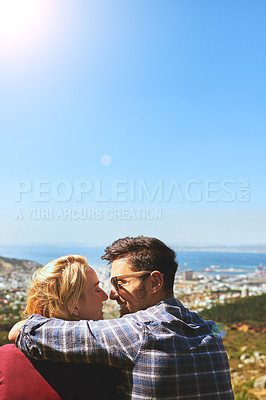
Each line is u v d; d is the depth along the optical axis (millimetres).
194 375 1038
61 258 1241
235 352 7449
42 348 1034
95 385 1060
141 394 1004
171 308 1156
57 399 1025
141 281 1195
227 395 1076
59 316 1150
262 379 5629
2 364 1042
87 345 1024
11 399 994
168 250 1262
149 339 1034
